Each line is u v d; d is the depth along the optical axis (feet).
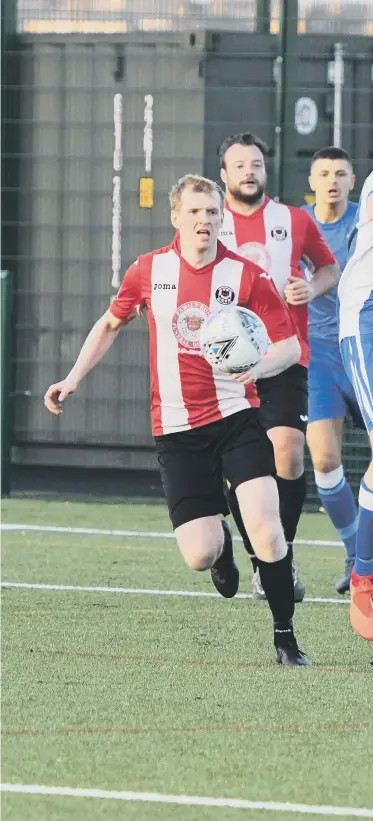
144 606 79.56
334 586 88.43
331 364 87.04
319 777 47.26
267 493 63.62
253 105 126.82
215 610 78.59
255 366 62.44
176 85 128.06
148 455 133.80
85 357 67.82
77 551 100.73
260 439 64.39
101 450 134.31
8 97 130.21
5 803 44.37
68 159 130.72
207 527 64.44
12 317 129.08
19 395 132.87
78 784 46.32
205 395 64.18
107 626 73.61
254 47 126.31
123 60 128.77
